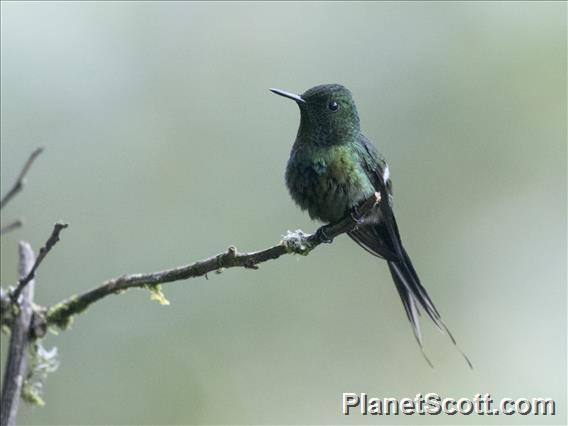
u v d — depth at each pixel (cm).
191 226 1261
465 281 1268
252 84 1352
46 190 1255
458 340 1224
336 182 766
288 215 1274
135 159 1291
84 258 1225
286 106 1345
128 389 1135
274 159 1312
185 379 1149
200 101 1335
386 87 1334
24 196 1244
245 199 1287
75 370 1133
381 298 1229
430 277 1266
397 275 820
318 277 1234
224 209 1277
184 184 1287
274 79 1355
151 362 1156
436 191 1300
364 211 668
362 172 774
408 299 808
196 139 1312
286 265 1232
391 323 1218
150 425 1120
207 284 1204
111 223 1251
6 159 1259
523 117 1329
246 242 1257
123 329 1166
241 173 1304
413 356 1202
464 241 1283
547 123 1327
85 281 1210
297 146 788
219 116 1331
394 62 1348
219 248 1252
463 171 1312
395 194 1289
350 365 1185
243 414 1133
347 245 1248
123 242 1245
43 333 636
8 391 595
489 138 1323
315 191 774
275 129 1333
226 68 1356
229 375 1158
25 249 642
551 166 1318
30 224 1231
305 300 1219
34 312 637
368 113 1320
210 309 1191
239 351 1179
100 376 1137
